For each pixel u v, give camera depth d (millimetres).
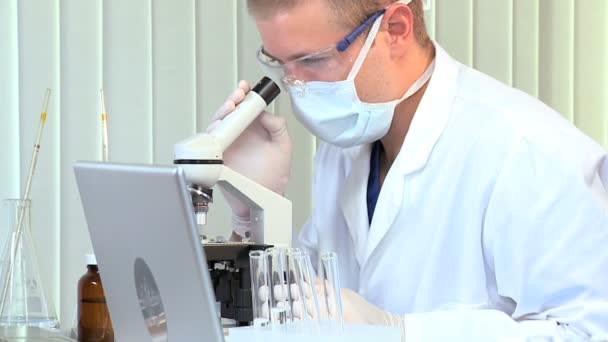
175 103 3096
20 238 2021
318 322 1747
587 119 3586
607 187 2088
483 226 2137
